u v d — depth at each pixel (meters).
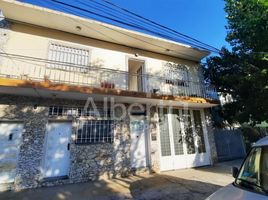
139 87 10.48
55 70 7.63
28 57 6.73
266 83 7.37
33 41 7.57
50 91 6.51
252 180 2.76
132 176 7.78
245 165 3.10
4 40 7.04
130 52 9.70
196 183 6.51
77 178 6.96
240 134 12.13
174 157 9.12
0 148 6.37
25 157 6.44
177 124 9.78
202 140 10.30
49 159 6.94
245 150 11.95
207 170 8.58
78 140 7.38
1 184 6.09
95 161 7.42
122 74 9.02
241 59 9.20
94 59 8.66
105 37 8.89
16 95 6.78
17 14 7.14
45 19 7.49
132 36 8.91
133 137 8.62
